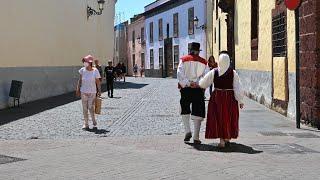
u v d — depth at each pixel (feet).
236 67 82.02
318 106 40.11
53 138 37.81
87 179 24.56
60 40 86.99
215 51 118.32
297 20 40.75
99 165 27.84
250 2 69.10
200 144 34.42
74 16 97.14
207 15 136.15
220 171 25.90
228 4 85.40
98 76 43.34
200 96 34.91
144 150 32.24
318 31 39.40
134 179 24.41
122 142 35.50
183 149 32.55
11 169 26.96
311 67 40.60
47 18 79.30
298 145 33.27
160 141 35.81
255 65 66.18
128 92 95.25
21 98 67.51
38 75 74.95
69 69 93.40
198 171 25.98
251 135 37.73
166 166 27.32
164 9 181.06
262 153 30.78
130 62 236.02
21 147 33.78
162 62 185.16
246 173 25.36
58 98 77.87
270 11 56.03
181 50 163.63
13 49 64.28
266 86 59.11
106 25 137.59
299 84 41.65
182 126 44.16
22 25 67.62
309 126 41.73
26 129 42.65
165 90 101.04
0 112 56.54
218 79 33.06
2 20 60.39
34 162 28.81
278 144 33.78
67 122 47.42
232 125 32.94
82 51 104.47
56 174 25.72
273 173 25.29
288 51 48.11
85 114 43.01
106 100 75.20
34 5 72.59
